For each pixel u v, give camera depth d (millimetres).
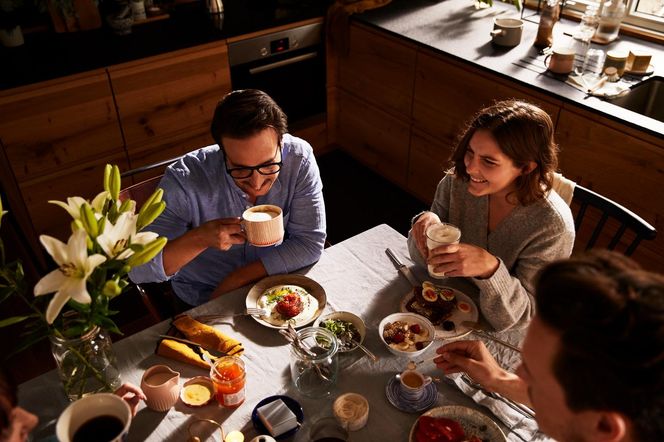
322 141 3764
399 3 3344
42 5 2803
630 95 2428
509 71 2533
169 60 2809
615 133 2207
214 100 3064
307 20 3174
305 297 1507
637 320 612
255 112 1431
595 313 632
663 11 2736
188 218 1702
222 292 1602
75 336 1119
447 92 2852
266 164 1488
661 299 625
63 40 2850
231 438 1139
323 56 3387
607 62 2465
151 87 2824
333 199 3443
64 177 2789
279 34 3105
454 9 3234
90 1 2869
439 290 1497
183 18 3139
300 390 1251
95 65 2619
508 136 1379
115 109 2773
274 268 1614
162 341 1352
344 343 1359
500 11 3186
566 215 1521
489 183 1469
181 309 1839
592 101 2289
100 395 1022
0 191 3037
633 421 635
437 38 2889
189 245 1483
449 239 1374
